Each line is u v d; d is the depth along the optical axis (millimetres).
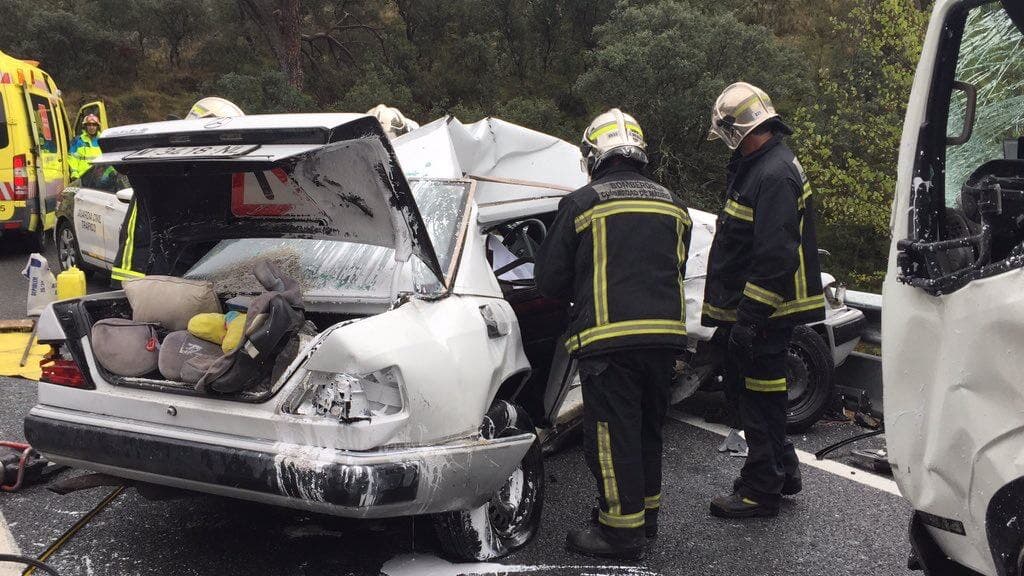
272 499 3016
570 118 18781
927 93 2666
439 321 3371
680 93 14797
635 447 3680
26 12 22922
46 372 3479
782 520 4238
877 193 13438
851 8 17688
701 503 4441
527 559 3721
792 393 5566
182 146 3207
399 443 3033
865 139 14242
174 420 3199
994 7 2904
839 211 14188
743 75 14984
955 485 2414
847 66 15961
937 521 2553
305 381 3025
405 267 3486
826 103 15203
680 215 3803
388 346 3037
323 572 3539
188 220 3977
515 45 20109
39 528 3873
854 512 4344
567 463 4965
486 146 6016
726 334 4207
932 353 2461
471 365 3371
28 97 11109
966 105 2701
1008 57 2938
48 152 11922
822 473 4879
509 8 20000
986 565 2430
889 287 2695
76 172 11062
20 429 5012
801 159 14125
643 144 3877
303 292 3768
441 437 3176
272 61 22062
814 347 5465
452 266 3709
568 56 19469
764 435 4148
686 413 5977
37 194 11258
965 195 2705
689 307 5273
